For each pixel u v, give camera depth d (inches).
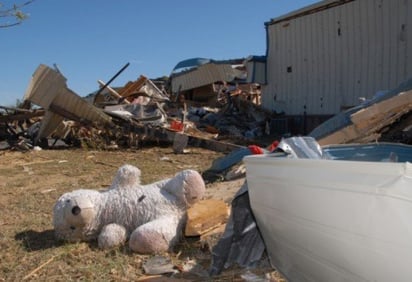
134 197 193.0
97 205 191.9
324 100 668.7
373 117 254.4
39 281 152.9
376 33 581.9
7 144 640.4
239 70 1007.6
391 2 559.8
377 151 139.1
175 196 195.3
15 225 221.9
